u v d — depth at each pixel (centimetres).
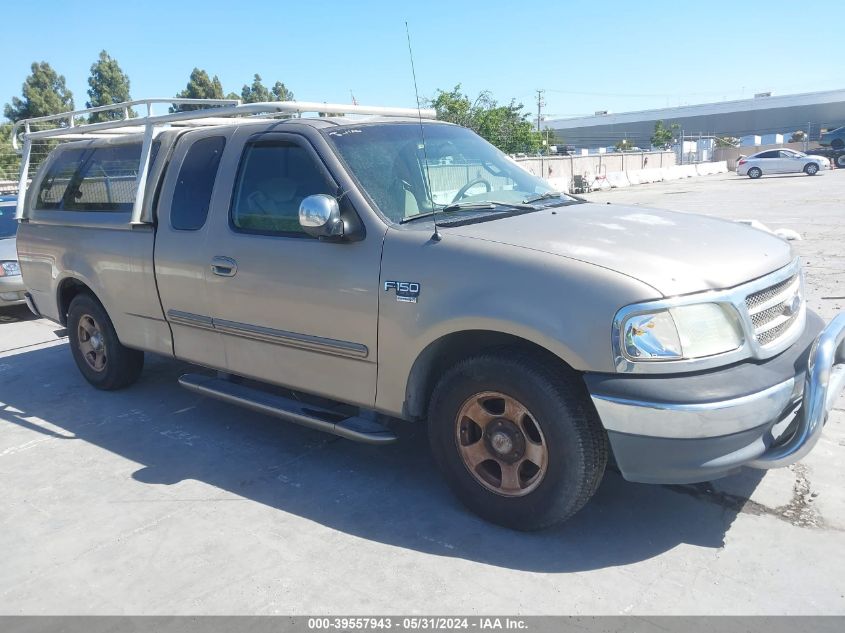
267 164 423
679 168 4206
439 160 426
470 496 360
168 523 374
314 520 371
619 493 382
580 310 303
